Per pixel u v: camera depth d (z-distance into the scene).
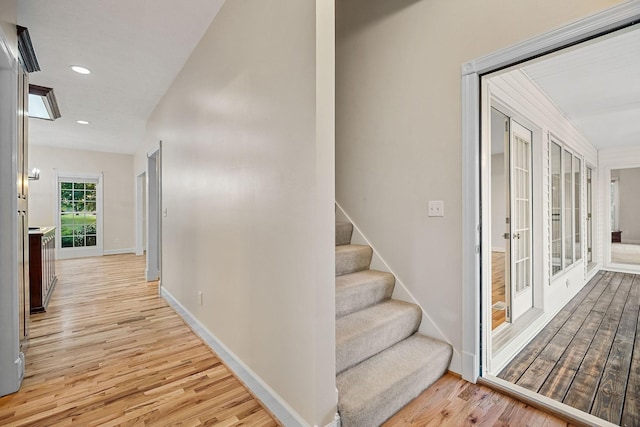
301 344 1.54
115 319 3.27
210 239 2.61
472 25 1.95
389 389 1.63
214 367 2.26
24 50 2.48
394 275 2.44
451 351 2.06
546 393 1.91
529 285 3.23
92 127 5.48
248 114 2.00
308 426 1.49
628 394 1.88
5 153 1.88
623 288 4.60
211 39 2.53
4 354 1.91
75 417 1.70
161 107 4.08
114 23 2.50
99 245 7.96
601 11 1.45
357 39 2.72
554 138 3.66
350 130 2.79
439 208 2.13
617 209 9.61
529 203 3.23
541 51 1.67
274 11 1.73
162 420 1.68
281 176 1.69
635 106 3.63
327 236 1.50
